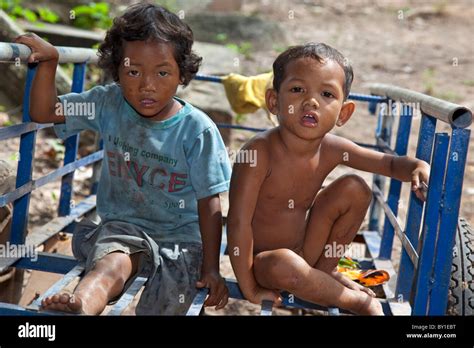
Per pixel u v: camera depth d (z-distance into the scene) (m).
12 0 8.80
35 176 5.84
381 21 14.29
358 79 10.19
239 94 4.26
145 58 2.63
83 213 3.94
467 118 2.38
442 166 2.43
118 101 2.89
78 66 3.70
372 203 4.38
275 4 15.24
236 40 10.98
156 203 2.85
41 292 3.65
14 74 6.88
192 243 2.86
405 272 3.10
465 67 11.13
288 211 2.83
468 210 5.90
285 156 2.75
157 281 2.71
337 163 2.87
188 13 11.37
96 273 2.52
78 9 9.12
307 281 2.56
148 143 2.80
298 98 2.61
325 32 13.08
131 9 2.73
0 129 2.79
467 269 2.87
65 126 2.92
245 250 2.66
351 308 2.65
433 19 14.52
